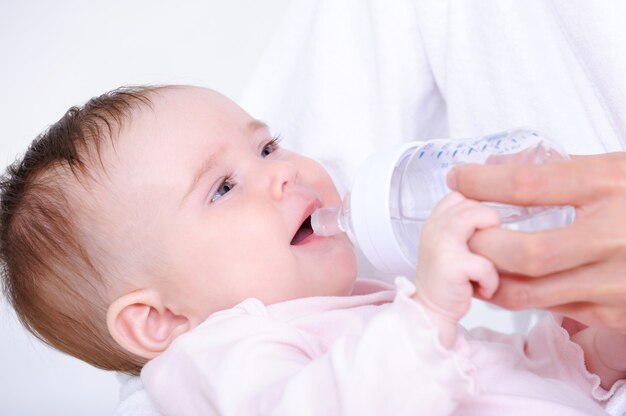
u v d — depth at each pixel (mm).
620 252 645
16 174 1189
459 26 1220
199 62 1994
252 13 2020
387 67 1297
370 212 844
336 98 1339
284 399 755
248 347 888
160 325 1090
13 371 1714
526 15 1144
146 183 1067
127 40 2008
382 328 699
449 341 703
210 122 1114
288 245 1046
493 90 1208
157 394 958
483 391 865
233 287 1042
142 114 1119
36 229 1120
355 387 701
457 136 1278
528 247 656
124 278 1078
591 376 976
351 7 1330
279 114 1431
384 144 1329
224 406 837
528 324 1548
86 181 1092
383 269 861
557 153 838
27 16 2021
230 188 1085
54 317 1152
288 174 1068
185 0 2031
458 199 725
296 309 1016
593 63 1039
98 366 1195
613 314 691
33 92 1959
